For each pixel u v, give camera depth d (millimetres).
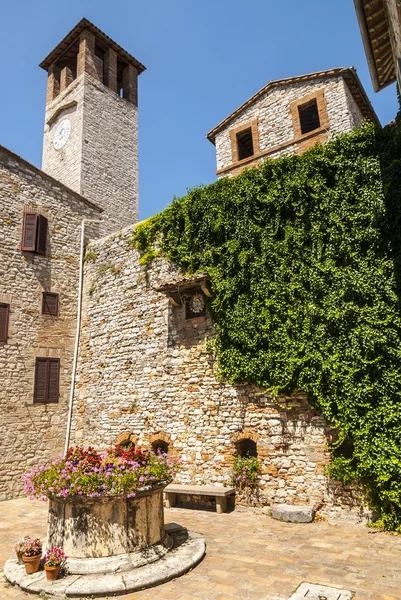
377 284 8180
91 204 15773
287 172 9812
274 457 9203
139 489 6180
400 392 7672
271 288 9531
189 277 10680
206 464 10156
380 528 7684
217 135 15703
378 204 8430
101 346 13359
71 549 5980
